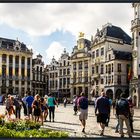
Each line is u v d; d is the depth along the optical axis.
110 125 21.30
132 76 60.72
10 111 22.94
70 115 31.20
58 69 97.88
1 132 12.30
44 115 23.55
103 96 16.23
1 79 89.38
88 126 20.53
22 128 15.20
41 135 12.10
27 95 23.55
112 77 67.88
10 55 91.88
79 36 83.81
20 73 93.44
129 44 74.06
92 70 77.81
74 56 85.19
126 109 14.87
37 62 102.69
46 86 105.62
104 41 71.25
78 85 83.25
